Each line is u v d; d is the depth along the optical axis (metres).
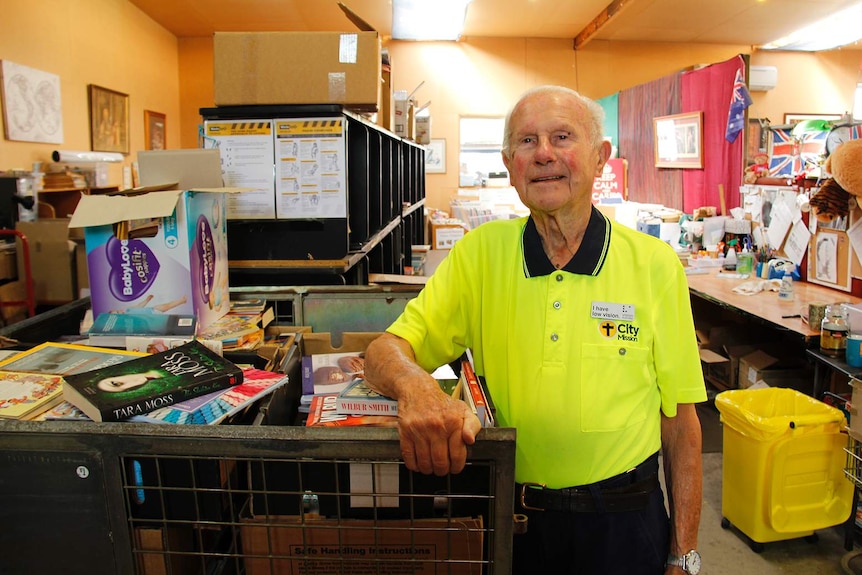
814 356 2.50
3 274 4.01
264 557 0.95
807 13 7.52
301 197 2.01
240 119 2.00
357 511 1.03
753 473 2.34
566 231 1.18
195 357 1.19
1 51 4.65
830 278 3.38
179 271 1.44
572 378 1.16
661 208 5.75
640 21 7.88
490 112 9.13
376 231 3.09
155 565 0.97
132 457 0.91
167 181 1.74
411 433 0.86
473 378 1.07
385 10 7.32
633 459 1.17
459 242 1.32
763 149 5.34
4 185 4.12
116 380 1.06
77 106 5.77
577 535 1.17
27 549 0.92
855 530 2.39
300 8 7.23
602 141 1.20
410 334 1.20
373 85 1.99
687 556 1.20
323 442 0.88
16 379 1.12
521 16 7.83
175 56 8.31
